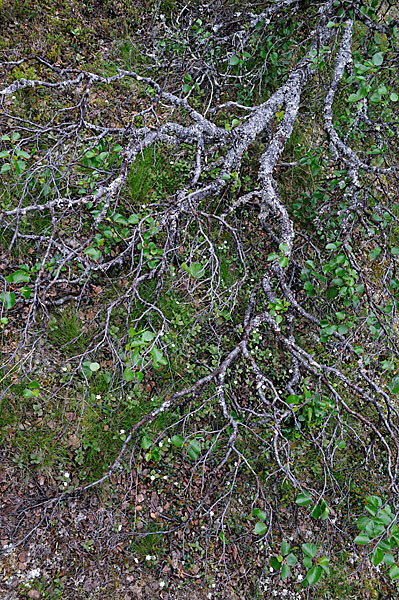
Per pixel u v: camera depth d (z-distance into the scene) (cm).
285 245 317
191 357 399
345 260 318
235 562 354
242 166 493
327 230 446
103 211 307
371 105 540
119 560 329
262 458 384
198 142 385
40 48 477
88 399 357
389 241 493
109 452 351
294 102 429
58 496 326
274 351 432
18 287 347
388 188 498
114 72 506
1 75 436
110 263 327
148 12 566
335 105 577
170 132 375
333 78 460
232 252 456
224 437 384
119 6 551
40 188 390
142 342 230
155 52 541
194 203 369
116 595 321
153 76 527
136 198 435
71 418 348
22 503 320
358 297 329
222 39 482
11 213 266
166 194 455
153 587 330
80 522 330
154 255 354
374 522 213
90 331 376
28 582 304
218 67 529
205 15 536
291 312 371
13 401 338
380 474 424
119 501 342
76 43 508
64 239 390
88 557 323
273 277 442
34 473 330
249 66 537
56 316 371
